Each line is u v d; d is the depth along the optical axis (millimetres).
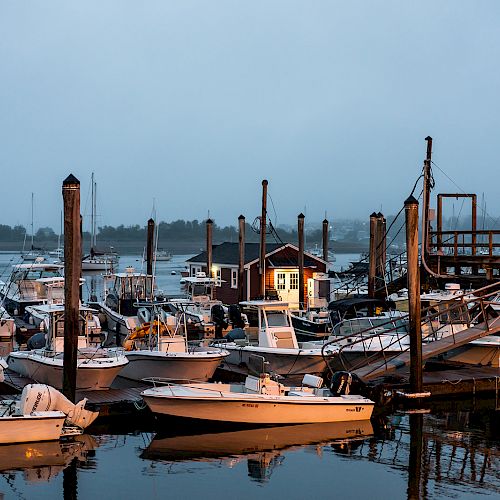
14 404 18156
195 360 21688
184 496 14320
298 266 43469
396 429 18719
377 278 36312
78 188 18516
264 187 38656
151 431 18359
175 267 103500
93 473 15477
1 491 14445
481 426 19047
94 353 21078
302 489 14734
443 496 14391
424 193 31219
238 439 17766
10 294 41125
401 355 22797
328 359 23375
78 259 18531
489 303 24312
